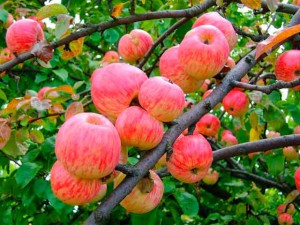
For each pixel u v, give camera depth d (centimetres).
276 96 119
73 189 50
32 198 113
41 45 81
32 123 100
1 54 125
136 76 56
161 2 159
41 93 100
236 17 167
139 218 105
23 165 107
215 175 146
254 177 150
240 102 95
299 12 77
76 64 159
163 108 52
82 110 73
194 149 57
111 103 55
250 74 106
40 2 167
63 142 47
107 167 47
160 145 53
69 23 77
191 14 87
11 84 146
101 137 46
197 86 66
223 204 173
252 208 156
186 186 155
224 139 135
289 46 105
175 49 66
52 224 139
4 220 123
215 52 60
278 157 121
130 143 52
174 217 128
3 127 89
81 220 139
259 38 80
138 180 49
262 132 115
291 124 160
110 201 47
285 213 141
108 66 57
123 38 94
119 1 156
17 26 93
